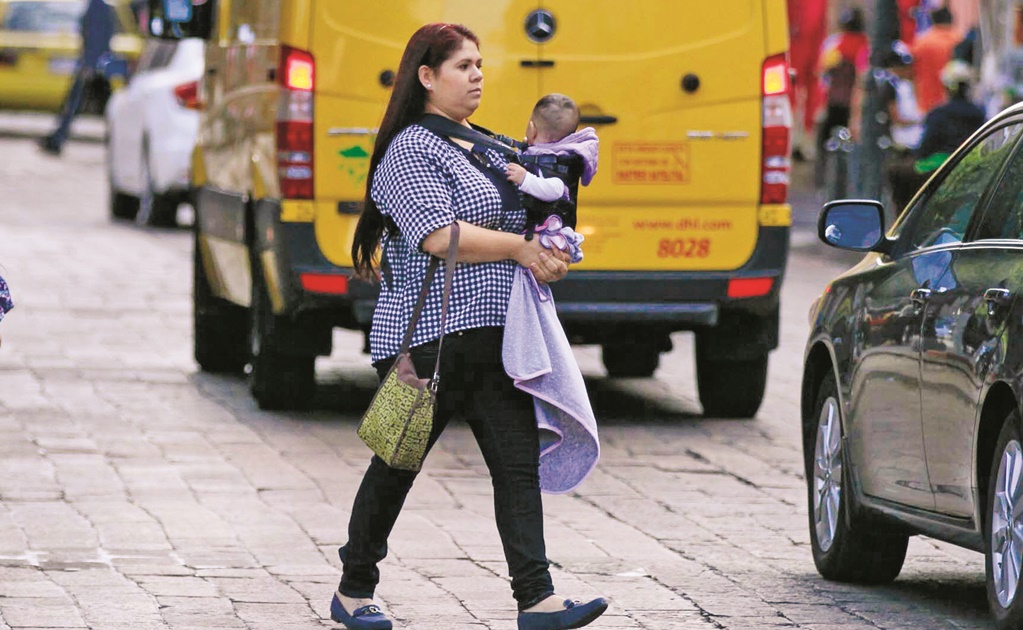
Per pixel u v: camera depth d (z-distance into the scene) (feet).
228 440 67.36
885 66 126.41
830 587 48.39
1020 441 39.14
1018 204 42.39
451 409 40.29
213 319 82.64
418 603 45.37
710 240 69.92
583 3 68.95
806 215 157.17
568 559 51.08
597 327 72.33
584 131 41.09
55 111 206.08
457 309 39.40
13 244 130.21
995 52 144.66
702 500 59.77
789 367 89.35
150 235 140.26
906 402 44.65
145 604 44.34
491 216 39.47
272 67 70.18
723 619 44.34
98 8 196.44
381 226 40.83
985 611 45.83
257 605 44.57
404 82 40.04
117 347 89.86
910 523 44.96
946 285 43.70
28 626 41.91
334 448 66.39
